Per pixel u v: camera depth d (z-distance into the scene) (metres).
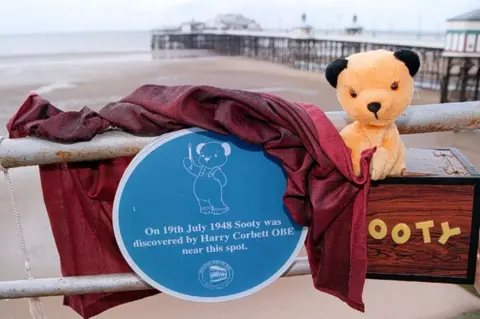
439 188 1.41
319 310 3.32
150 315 3.31
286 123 1.33
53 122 1.34
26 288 1.47
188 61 33.50
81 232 1.55
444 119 1.50
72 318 3.32
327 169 1.35
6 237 5.02
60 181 1.50
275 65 30.94
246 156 1.38
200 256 1.46
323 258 1.45
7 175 1.43
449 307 3.25
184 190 1.38
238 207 1.42
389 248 1.48
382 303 3.33
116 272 1.60
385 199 1.43
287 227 1.47
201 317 3.28
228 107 1.30
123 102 1.45
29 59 33.53
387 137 1.38
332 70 1.35
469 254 1.47
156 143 1.33
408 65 1.28
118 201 1.36
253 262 1.49
